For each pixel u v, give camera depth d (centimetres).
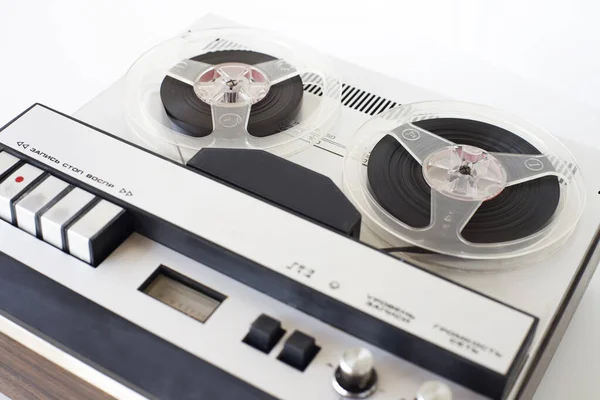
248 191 155
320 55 198
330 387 134
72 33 287
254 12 294
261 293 146
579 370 190
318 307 140
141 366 136
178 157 171
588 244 161
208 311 147
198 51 197
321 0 298
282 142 177
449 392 126
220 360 136
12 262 149
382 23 289
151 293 149
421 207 160
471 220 158
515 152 171
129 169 158
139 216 150
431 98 193
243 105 178
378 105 190
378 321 135
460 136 173
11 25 290
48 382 157
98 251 147
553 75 270
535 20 286
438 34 284
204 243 145
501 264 155
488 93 265
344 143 179
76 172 157
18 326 144
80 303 144
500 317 136
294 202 153
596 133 253
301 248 145
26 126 166
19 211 151
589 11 287
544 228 157
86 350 138
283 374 135
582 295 185
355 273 141
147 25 289
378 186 163
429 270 145
